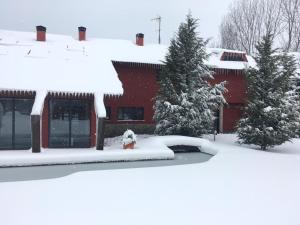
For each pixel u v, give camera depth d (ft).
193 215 29.19
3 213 29.48
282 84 70.74
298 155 62.39
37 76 62.39
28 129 61.36
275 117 68.54
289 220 28.22
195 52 74.43
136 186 38.34
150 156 58.85
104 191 36.24
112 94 63.52
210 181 40.81
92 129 64.54
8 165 51.16
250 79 73.05
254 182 40.50
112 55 82.64
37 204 31.86
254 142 71.26
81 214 29.32
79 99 63.93
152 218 28.48
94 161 55.52
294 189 37.65
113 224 27.20
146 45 95.81
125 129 84.58
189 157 62.28
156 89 87.45
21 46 73.36
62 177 42.57
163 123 73.26
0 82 58.44
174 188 37.60
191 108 71.56
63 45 79.92
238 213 29.71
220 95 75.46
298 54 106.42
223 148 65.67
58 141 63.41
